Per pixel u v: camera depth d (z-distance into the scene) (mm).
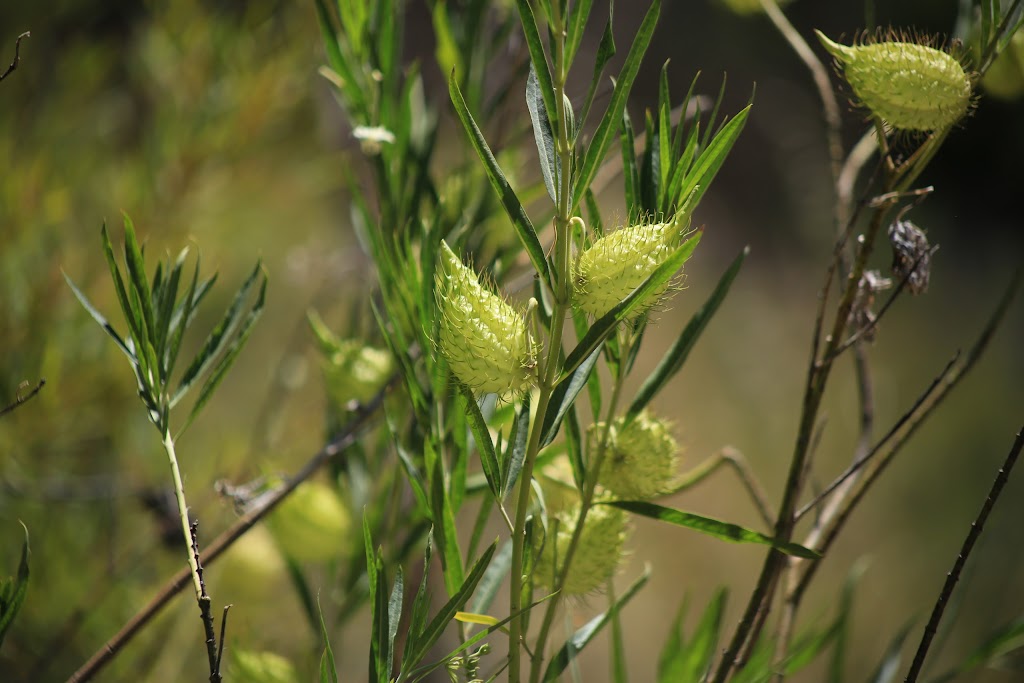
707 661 900
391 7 979
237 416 1979
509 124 1041
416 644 771
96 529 1269
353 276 1468
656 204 821
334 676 761
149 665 1117
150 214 1479
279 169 1590
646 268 751
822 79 1003
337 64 982
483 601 858
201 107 1495
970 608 2572
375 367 1011
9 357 1248
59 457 1322
